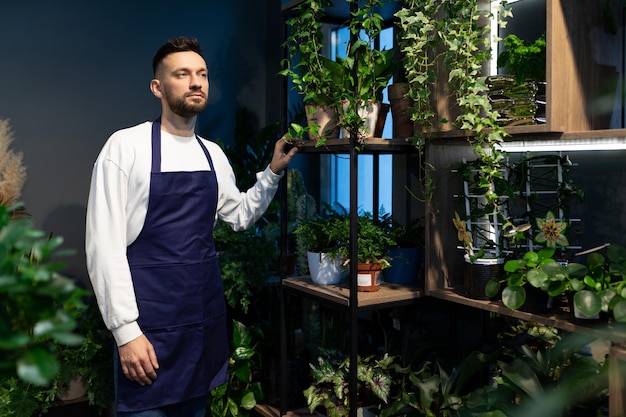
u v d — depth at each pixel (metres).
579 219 2.10
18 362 0.53
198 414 2.34
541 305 1.84
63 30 3.17
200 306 2.24
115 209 2.06
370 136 2.36
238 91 3.69
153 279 2.14
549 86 1.78
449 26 2.03
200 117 3.56
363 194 3.29
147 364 2.08
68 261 3.19
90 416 2.95
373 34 2.26
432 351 2.53
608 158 2.00
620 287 1.60
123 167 2.10
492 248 2.10
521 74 1.95
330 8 2.59
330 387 2.48
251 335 3.07
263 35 3.77
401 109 2.36
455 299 2.16
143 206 2.14
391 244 2.38
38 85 3.12
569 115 1.82
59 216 3.18
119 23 3.32
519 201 2.23
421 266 2.66
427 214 2.32
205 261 2.27
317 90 2.39
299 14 2.56
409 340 2.55
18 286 0.56
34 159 3.12
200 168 2.29
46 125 3.14
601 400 1.72
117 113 3.33
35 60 3.11
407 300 2.36
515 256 2.10
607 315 1.66
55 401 2.86
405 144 2.36
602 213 2.03
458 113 2.30
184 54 2.21
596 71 1.89
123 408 2.12
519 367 1.83
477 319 2.52
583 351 1.95
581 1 1.83
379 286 2.42
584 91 1.86
